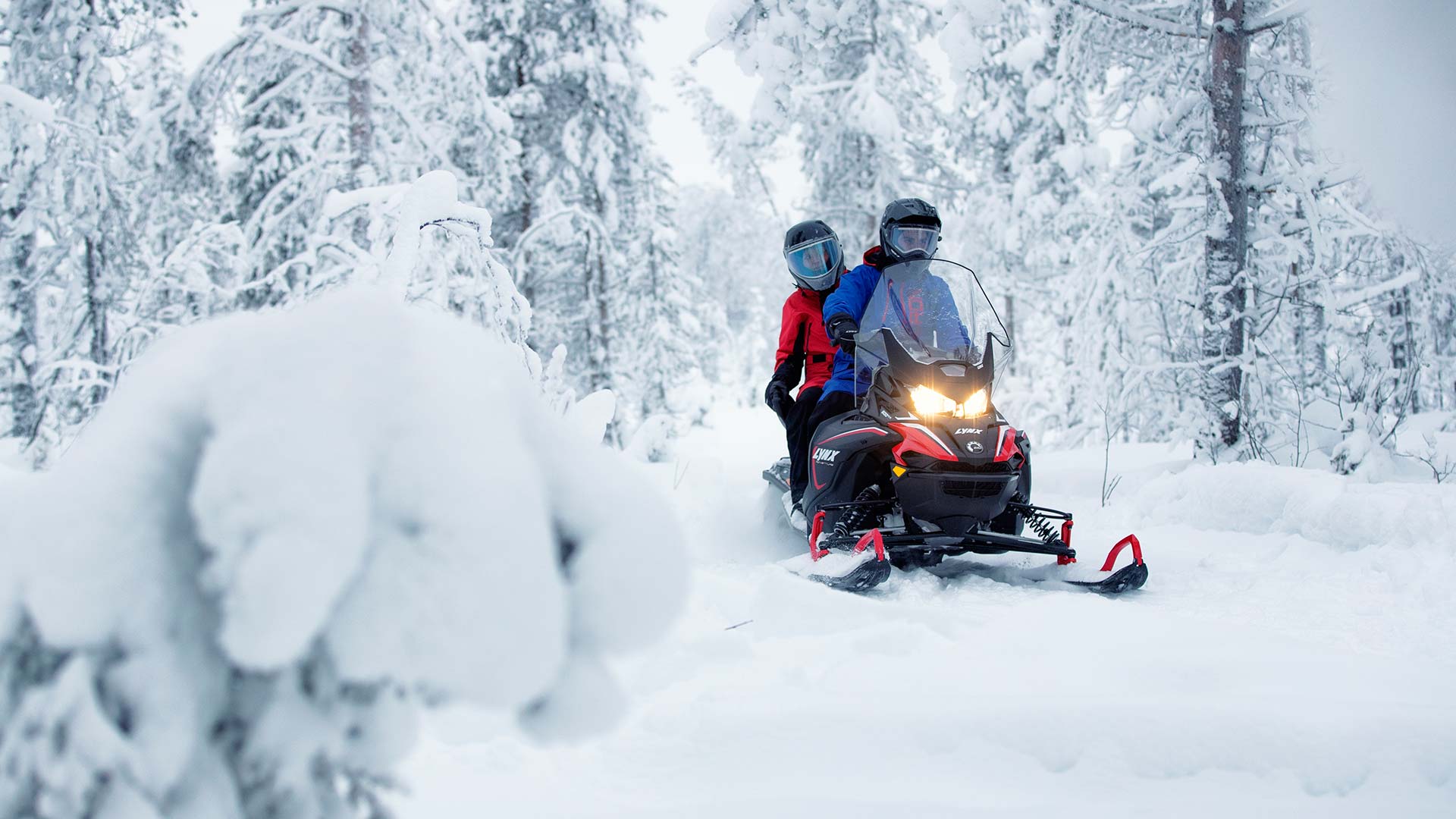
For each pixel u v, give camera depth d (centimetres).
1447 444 852
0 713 80
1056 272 1944
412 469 78
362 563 76
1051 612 311
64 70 1275
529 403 95
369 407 80
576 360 2042
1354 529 461
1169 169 1006
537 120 1934
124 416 86
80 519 78
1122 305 1179
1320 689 238
